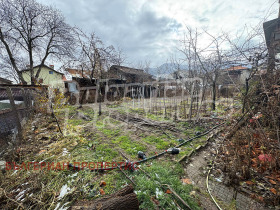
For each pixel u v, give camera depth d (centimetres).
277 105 274
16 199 175
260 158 237
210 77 636
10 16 916
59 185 201
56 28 1074
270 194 188
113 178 221
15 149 300
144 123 532
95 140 382
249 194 192
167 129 470
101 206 141
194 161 281
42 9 1009
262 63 381
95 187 200
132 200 152
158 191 192
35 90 600
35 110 597
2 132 288
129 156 297
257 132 303
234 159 260
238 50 365
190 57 541
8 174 219
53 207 164
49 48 1162
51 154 296
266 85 337
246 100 332
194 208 170
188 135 414
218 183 217
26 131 417
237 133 351
